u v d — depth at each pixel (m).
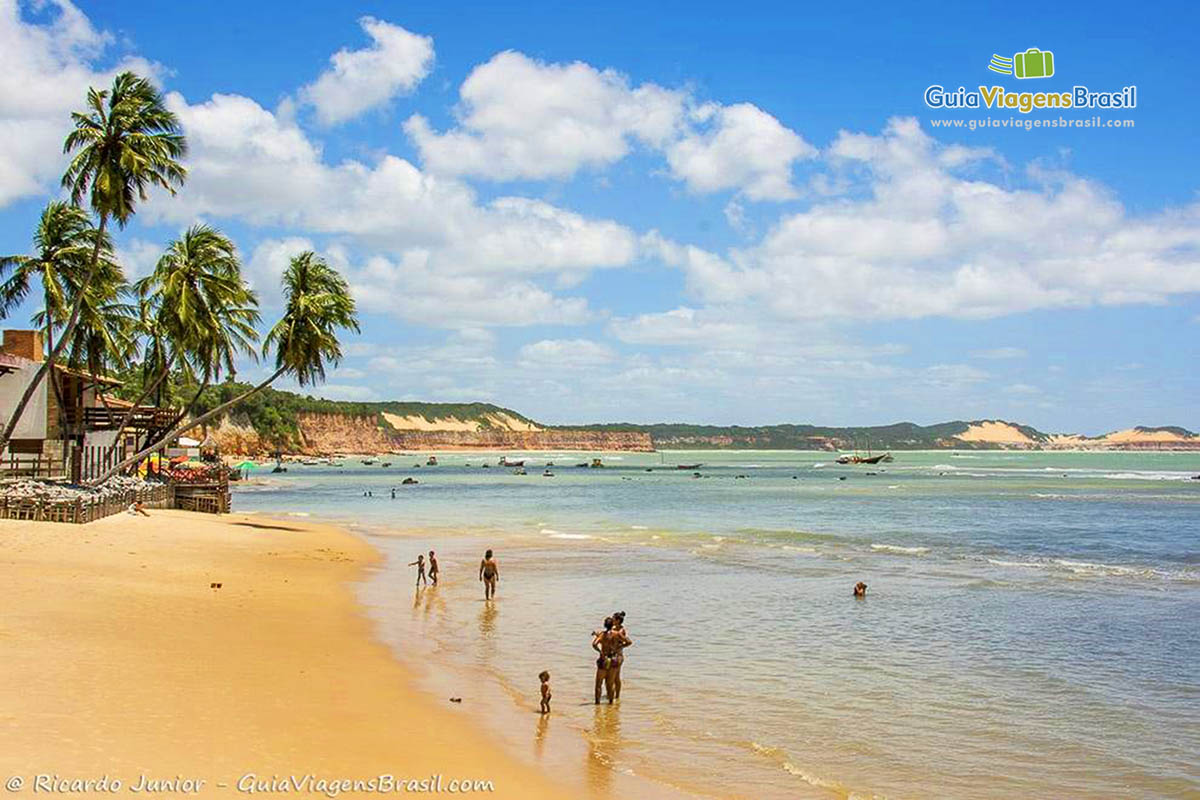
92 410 55.03
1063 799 12.58
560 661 20.27
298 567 33.44
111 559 29.61
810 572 35.41
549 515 67.12
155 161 40.69
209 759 11.72
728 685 18.36
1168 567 37.56
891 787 12.91
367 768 12.24
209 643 18.89
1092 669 19.95
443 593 29.64
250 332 54.53
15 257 42.28
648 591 30.44
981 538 49.78
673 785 12.74
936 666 20.11
